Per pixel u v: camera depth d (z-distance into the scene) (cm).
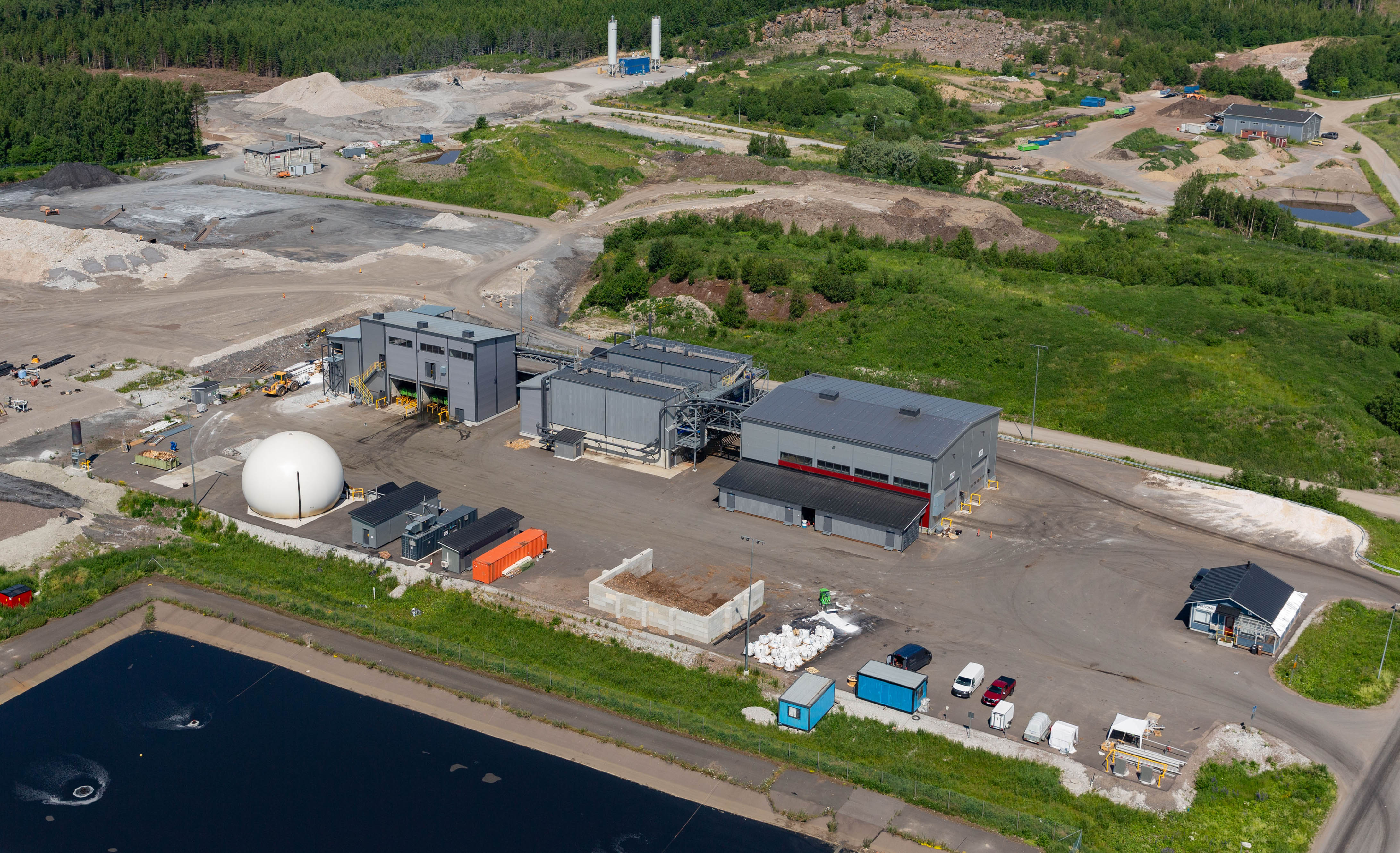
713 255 17075
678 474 11219
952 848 6469
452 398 12300
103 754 7325
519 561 9381
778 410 10812
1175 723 7481
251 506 10138
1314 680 8075
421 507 9894
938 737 7325
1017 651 8288
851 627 8562
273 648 8438
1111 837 6531
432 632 8588
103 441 11631
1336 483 11525
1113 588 9200
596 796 6962
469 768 7219
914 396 11188
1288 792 6919
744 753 7300
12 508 9875
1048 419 12975
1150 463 11931
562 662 8212
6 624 8556
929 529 10056
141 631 8688
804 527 10188
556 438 11506
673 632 8419
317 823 6725
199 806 6856
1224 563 9644
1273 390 13212
